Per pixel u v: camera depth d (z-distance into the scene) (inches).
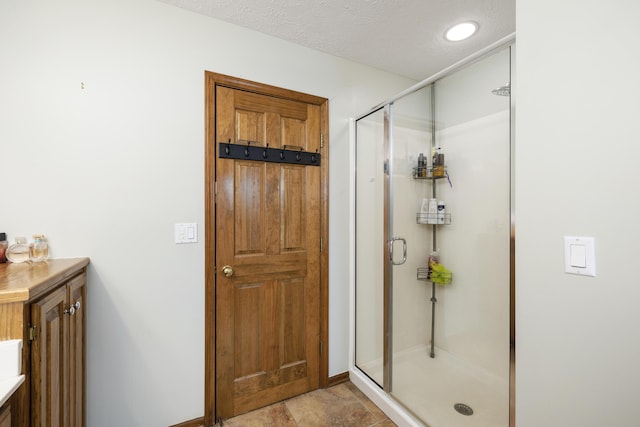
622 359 28.1
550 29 33.1
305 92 74.7
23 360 30.5
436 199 89.3
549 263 33.5
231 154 65.0
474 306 79.1
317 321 76.5
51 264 44.6
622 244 27.9
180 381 60.2
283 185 72.0
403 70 87.9
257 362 68.6
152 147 57.6
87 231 52.5
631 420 27.6
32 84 48.9
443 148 87.2
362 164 82.8
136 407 56.5
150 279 57.5
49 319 35.7
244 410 66.6
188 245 60.9
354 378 79.3
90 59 52.7
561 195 32.4
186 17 60.7
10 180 47.6
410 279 84.9
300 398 72.7
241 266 66.6
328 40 72.3
